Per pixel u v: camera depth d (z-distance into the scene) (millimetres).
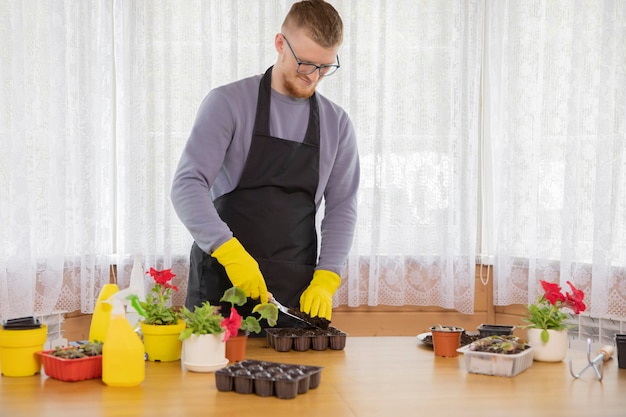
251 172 2410
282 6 3275
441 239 3373
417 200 3385
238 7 3248
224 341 1788
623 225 3062
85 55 3012
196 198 2285
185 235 3246
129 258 3178
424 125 3385
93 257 3053
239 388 1566
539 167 3283
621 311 3076
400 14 3369
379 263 3379
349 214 2553
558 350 1970
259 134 2396
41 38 2936
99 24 3129
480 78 3467
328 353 2035
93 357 1693
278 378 1529
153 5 3195
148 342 1883
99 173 3111
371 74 3355
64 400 1504
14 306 2834
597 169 3062
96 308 1945
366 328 3426
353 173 2594
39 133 2932
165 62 3186
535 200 3299
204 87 3217
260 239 2393
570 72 3170
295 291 2422
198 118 2391
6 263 2826
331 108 2531
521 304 3420
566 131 3211
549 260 3268
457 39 3375
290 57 2281
